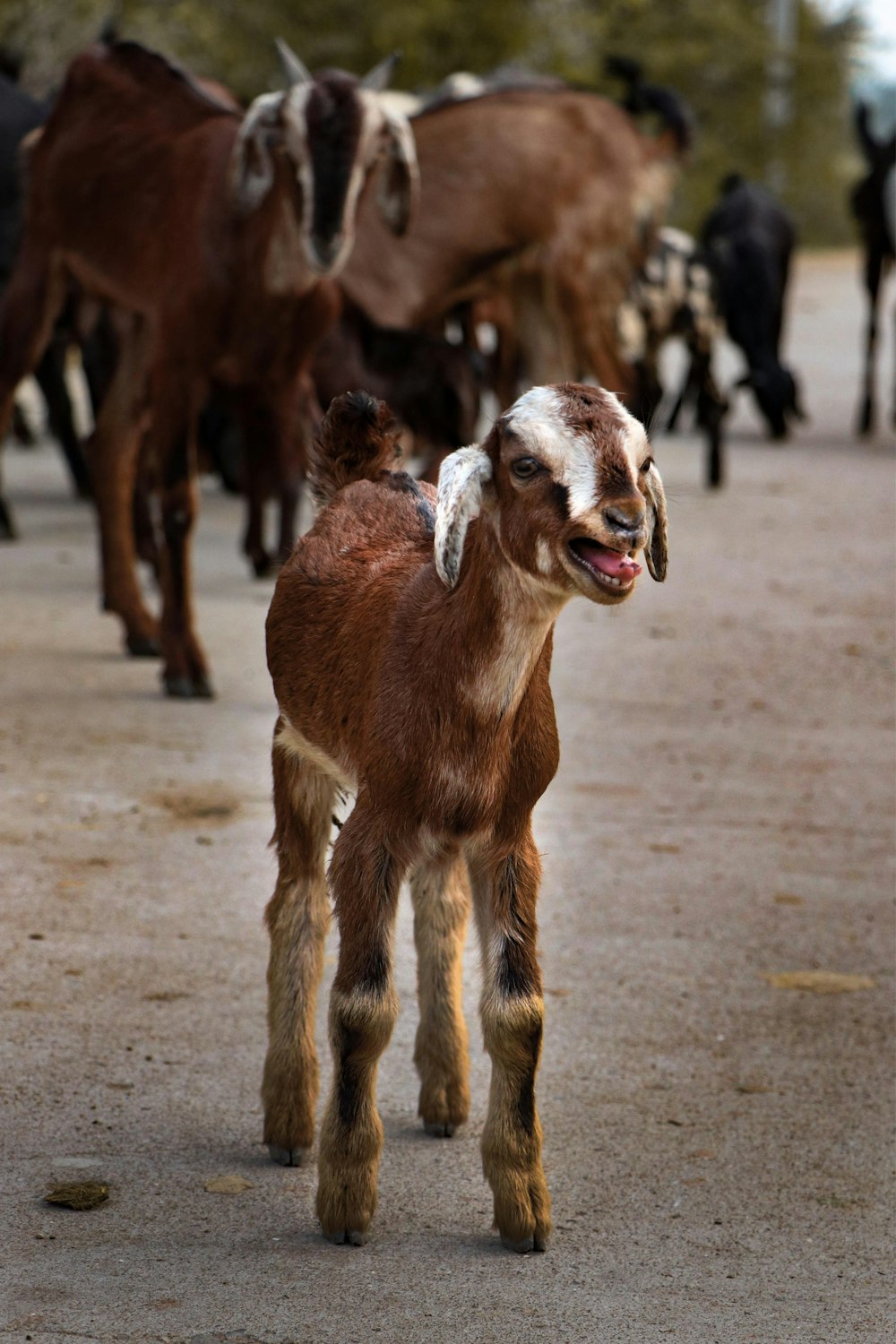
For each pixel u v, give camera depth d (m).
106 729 9.70
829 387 27.80
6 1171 5.19
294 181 10.21
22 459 20.09
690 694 10.95
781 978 6.84
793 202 65.25
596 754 9.66
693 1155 5.46
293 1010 5.38
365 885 4.85
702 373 20.78
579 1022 6.39
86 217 11.38
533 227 14.13
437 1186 5.27
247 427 13.08
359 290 13.77
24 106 16.14
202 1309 4.50
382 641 4.95
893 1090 5.95
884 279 22.36
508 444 4.52
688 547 15.39
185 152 10.88
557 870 7.91
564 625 12.69
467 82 17.31
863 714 10.60
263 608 12.71
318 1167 4.99
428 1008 5.56
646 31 52.44
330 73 10.61
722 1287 4.71
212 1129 5.52
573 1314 4.54
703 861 8.09
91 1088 5.71
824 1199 5.22
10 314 11.95
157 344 10.63
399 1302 4.57
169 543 10.31
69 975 6.54
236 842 8.04
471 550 4.74
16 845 7.86
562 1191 5.23
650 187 14.81
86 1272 4.66
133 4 30.33
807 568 14.61
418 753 4.77
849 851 8.29
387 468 5.87
